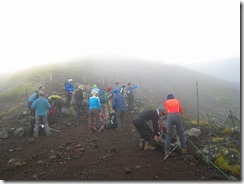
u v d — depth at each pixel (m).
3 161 10.09
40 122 12.78
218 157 9.15
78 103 14.95
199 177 7.93
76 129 13.60
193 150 9.85
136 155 9.59
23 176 8.55
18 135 12.52
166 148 9.21
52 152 10.52
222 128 12.72
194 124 13.10
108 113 15.73
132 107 17.22
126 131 12.98
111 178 7.89
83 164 9.08
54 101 15.01
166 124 9.86
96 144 10.97
